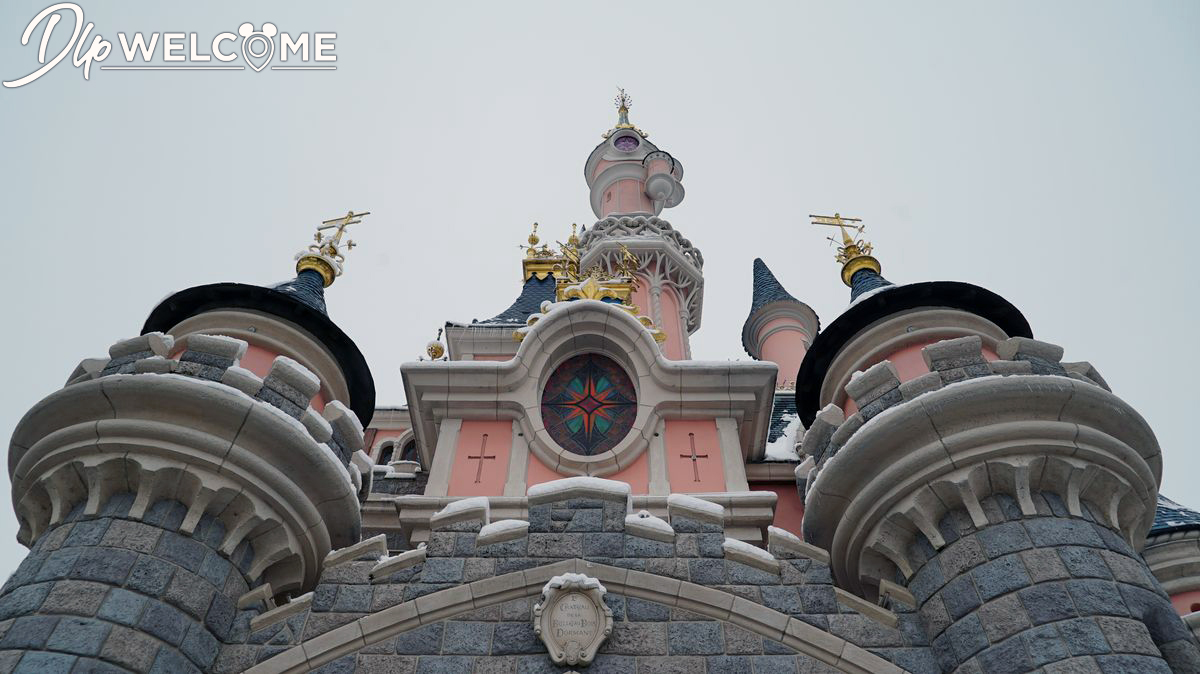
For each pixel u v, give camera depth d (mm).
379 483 16578
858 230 18016
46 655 8945
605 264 27766
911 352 13414
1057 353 11859
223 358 11570
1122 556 10141
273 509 10820
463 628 10078
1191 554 15141
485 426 15172
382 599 10375
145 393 10547
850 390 11977
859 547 11195
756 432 15859
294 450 10883
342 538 11688
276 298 13797
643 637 9953
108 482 10430
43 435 11008
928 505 10562
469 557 10727
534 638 9945
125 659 9148
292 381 11695
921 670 9750
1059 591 9492
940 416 10617
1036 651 9109
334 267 16344
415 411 15641
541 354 15570
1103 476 10633
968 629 9633
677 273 28625
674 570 10555
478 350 20438
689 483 14305
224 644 10031
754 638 10000
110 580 9594
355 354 14266
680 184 33406
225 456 10539
